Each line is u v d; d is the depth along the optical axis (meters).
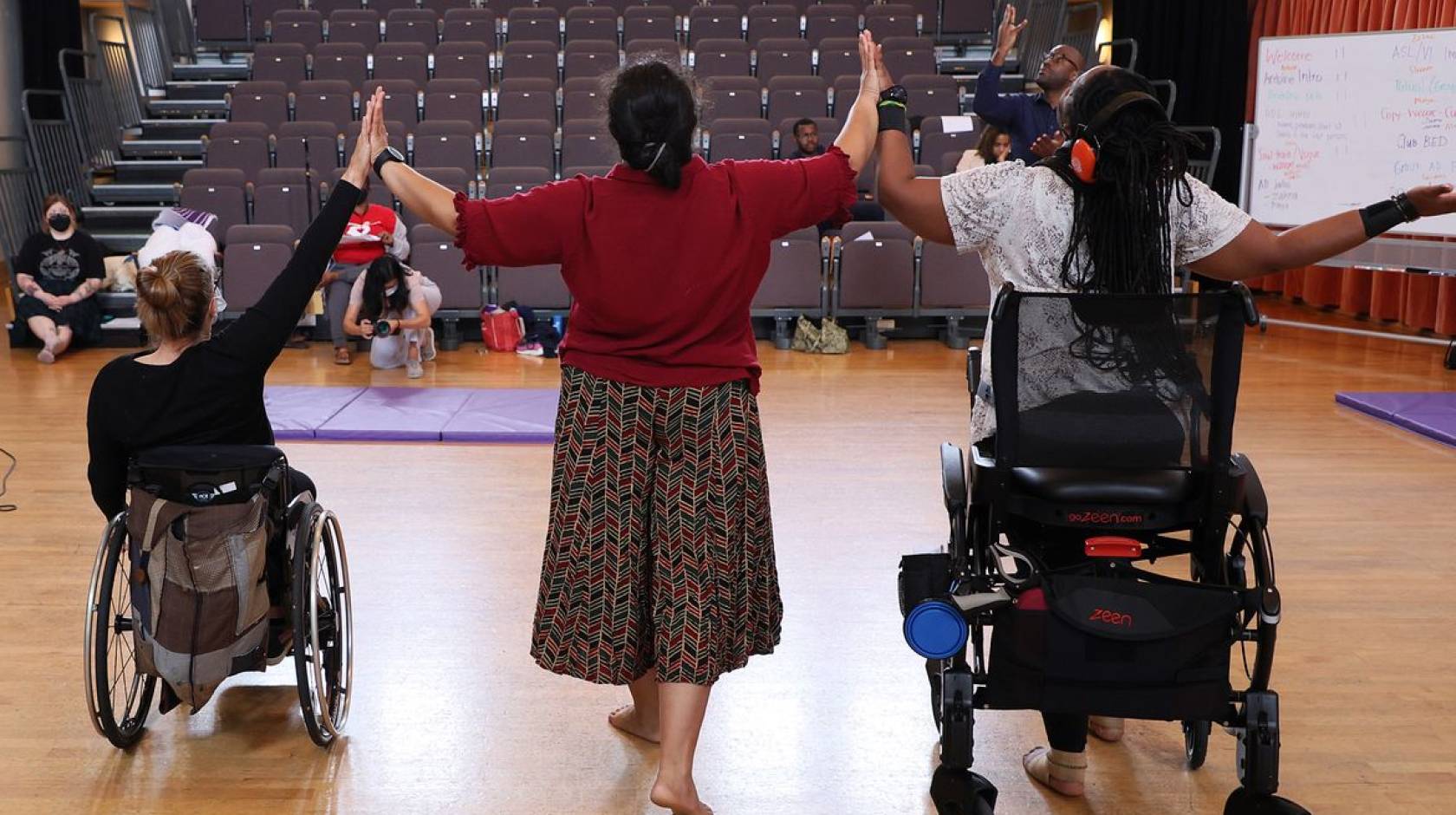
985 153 7.23
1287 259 2.37
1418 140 7.59
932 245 8.15
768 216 2.37
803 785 2.79
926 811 2.68
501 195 8.60
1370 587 4.01
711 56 10.57
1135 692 2.22
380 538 4.46
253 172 9.38
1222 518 2.34
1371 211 2.36
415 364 7.28
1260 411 6.46
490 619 3.72
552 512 2.50
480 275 8.18
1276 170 8.12
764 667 3.39
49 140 9.88
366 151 2.84
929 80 10.05
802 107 9.88
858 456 5.58
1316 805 2.69
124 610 3.70
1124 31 10.81
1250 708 2.24
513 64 10.73
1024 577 2.27
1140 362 2.26
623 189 2.32
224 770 2.83
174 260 2.77
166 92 11.55
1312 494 5.02
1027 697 2.24
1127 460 2.31
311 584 2.79
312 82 10.06
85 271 8.03
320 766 2.85
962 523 2.47
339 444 5.81
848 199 2.43
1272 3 10.40
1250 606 2.19
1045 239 2.34
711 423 2.41
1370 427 6.15
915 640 2.14
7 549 4.32
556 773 2.83
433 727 3.05
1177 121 10.73
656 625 2.46
